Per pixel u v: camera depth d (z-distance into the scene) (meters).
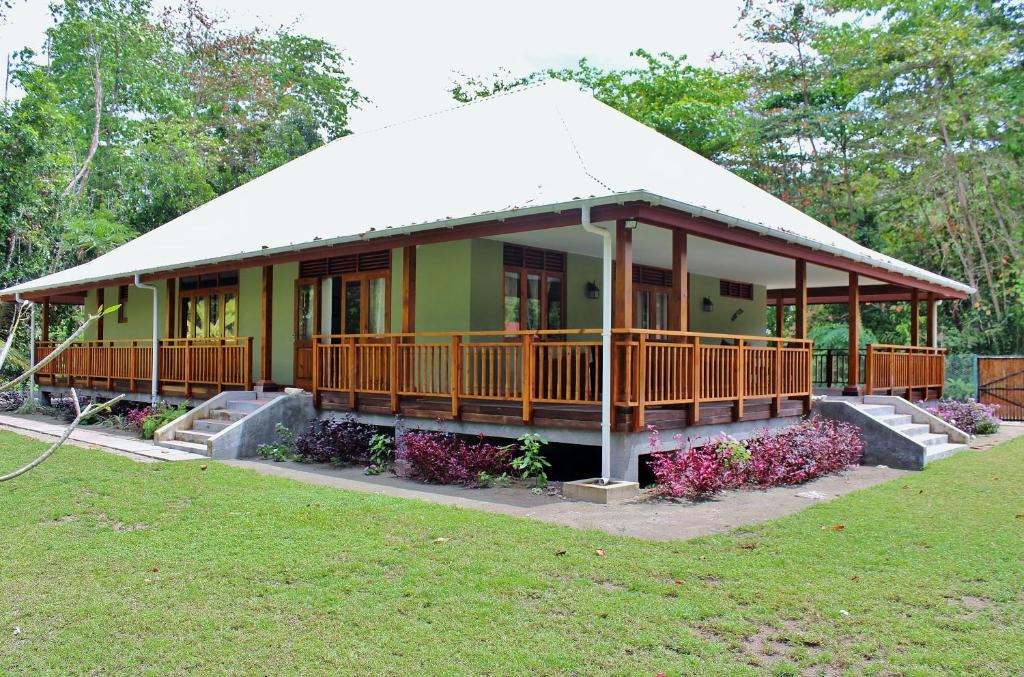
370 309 14.82
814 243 11.45
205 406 13.86
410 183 13.50
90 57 32.97
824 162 32.28
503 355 13.15
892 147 30.58
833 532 7.09
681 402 9.71
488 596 5.26
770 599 5.21
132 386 17.06
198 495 8.59
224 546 6.49
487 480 9.52
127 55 33.84
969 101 28.67
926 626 4.78
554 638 4.57
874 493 9.22
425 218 10.57
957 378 24.08
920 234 30.44
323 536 6.78
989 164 28.58
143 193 33.44
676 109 31.03
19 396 21.03
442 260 13.27
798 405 12.51
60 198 26.94
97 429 15.62
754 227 10.06
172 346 16.16
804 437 11.05
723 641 4.55
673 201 8.51
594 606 5.08
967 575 5.79
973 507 8.33
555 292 14.37
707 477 8.77
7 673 4.16
